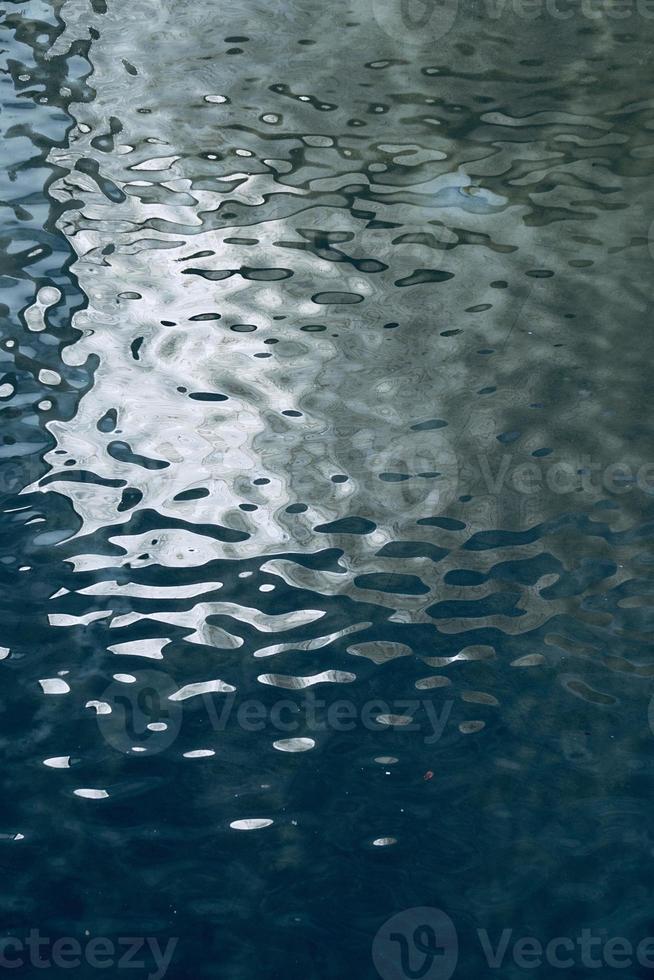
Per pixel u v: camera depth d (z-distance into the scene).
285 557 5.36
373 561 5.34
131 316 6.82
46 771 4.47
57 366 6.43
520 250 7.37
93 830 4.27
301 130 8.53
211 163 8.17
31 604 5.12
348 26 9.81
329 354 6.57
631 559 5.36
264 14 9.95
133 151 8.29
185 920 3.98
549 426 6.09
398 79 9.13
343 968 3.84
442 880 4.11
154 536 5.44
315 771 4.48
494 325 6.77
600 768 4.49
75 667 4.86
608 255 7.32
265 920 3.98
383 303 6.95
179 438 5.99
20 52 9.37
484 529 5.50
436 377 6.42
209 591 5.19
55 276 7.10
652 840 4.23
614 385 6.35
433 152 8.31
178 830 4.27
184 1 10.14
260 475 5.78
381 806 4.36
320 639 4.99
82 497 5.63
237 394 6.29
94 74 9.12
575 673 4.86
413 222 7.62
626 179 8.02
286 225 7.59
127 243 7.41
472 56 9.42
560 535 5.47
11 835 4.24
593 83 9.09
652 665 4.89
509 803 4.37
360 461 5.87
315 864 4.16
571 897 4.05
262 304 6.93
